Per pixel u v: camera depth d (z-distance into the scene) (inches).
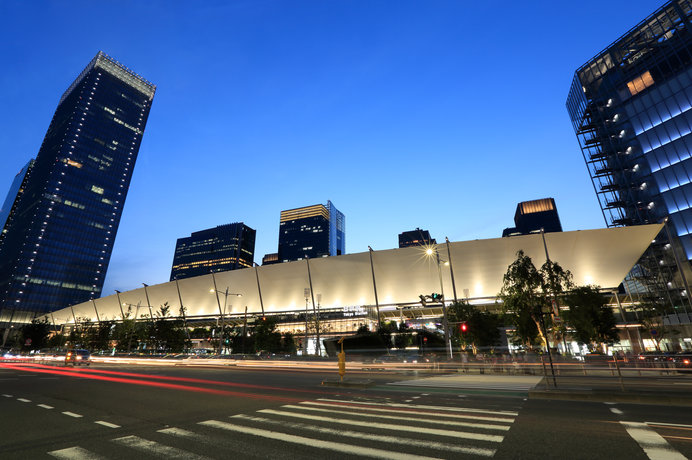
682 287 2321.6
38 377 765.3
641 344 2316.7
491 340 1617.9
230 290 3462.1
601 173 3174.2
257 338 2287.2
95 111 7062.0
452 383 672.4
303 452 225.0
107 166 7032.5
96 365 1378.0
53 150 6673.2
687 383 647.1
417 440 253.3
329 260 2979.8
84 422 321.7
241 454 221.8
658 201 2593.5
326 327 2822.3
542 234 2469.2
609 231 2349.9
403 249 2748.5
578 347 1913.1
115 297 4266.7
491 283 2610.7
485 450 228.4
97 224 6688.0
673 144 2541.8
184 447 238.4
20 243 5930.1
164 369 1175.6
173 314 3821.4
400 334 2298.2
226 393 532.1
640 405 412.2
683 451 225.6
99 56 7431.1
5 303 5467.5
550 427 295.3
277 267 3186.5
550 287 1227.2
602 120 3127.5
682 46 2573.8
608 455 218.7
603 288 2532.0
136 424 313.0
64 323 4965.6
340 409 387.5
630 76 2883.9
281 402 441.7
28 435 273.3
